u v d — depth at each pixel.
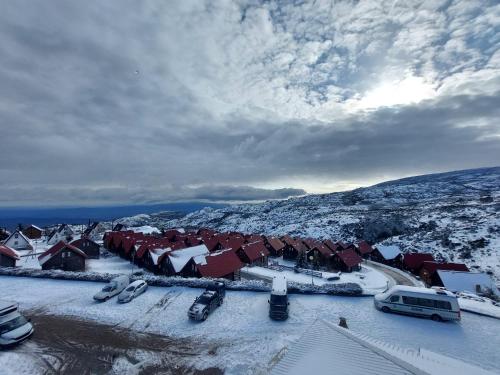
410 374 9.06
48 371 17.36
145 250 55.78
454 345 20.70
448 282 43.78
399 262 69.19
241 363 18.23
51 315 25.09
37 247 81.81
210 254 45.88
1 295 29.69
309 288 30.92
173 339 21.23
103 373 17.27
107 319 24.36
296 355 12.02
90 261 62.94
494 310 26.38
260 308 26.59
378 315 25.50
